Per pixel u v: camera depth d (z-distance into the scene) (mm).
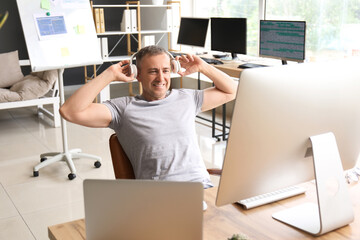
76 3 4227
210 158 4422
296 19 5414
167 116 2025
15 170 4121
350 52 4824
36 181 3869
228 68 4816
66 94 7371
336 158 1479
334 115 1454
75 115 1938
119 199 1229
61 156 4137
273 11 5727
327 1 5004
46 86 5387
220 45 5395
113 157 2051
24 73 7305
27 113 6285
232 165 1338
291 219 1545
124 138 2021
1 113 6293
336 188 1520
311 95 1379
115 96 7508
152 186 1218
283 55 4648
